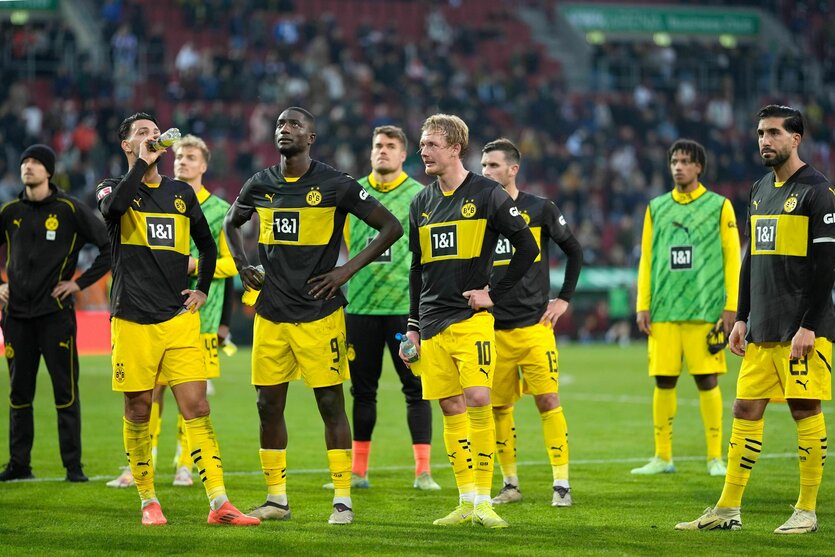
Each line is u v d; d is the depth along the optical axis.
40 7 40.84
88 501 9.16
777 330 7.82
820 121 45.09
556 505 8.98
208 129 36.44
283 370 8.25
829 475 10.31
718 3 51.53
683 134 43.16
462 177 8.29
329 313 8.17
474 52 45.53
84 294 28.89
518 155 9.48
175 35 41.44
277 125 8.16
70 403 10.30
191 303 8.23
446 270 8.19
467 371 8.11
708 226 11.17
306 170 8.22
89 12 41.47
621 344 35.75
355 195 8.16
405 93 40.47
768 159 7.84
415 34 46.59
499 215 8.11
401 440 13.47
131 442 8.16
